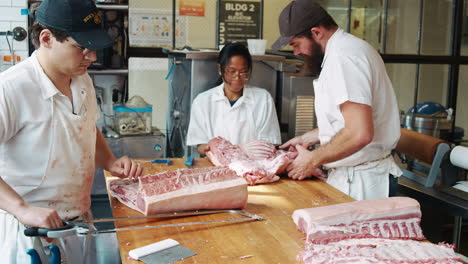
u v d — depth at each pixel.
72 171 1.95
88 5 1.71
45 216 1.58
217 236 1.76
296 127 3.86
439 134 4.02
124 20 4.70
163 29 4.89
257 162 2.54
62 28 1.66
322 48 2.44
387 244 1.65
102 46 1.69
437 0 5.39
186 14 4.90
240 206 2.05
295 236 1.78
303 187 2.41
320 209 1.82
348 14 5.16
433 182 2.78
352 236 1.72
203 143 3.30
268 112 3.39
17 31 4.34
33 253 1.58
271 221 1.93
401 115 4.17
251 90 3.40
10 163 1.83
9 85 1.72
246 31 5.02
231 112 3.33
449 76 5.57
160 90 5.04
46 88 1.80
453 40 5.49
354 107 2.22
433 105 4.33
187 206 1.95
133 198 2.04
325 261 1.50
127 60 4.85
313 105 3.87
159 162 2.81
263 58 3.70
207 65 3.64
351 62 2.25
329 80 2.32
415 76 5.48
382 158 2.54
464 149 2.67
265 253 1.62
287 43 2.46
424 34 5.44
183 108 3.90
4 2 4.41
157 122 5.09
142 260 1.55
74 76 1.95
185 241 1.71
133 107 4.50
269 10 5.03
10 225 1.88
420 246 1.62
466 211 2.43
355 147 2.24
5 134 1.74
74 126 1.91
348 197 2.26
